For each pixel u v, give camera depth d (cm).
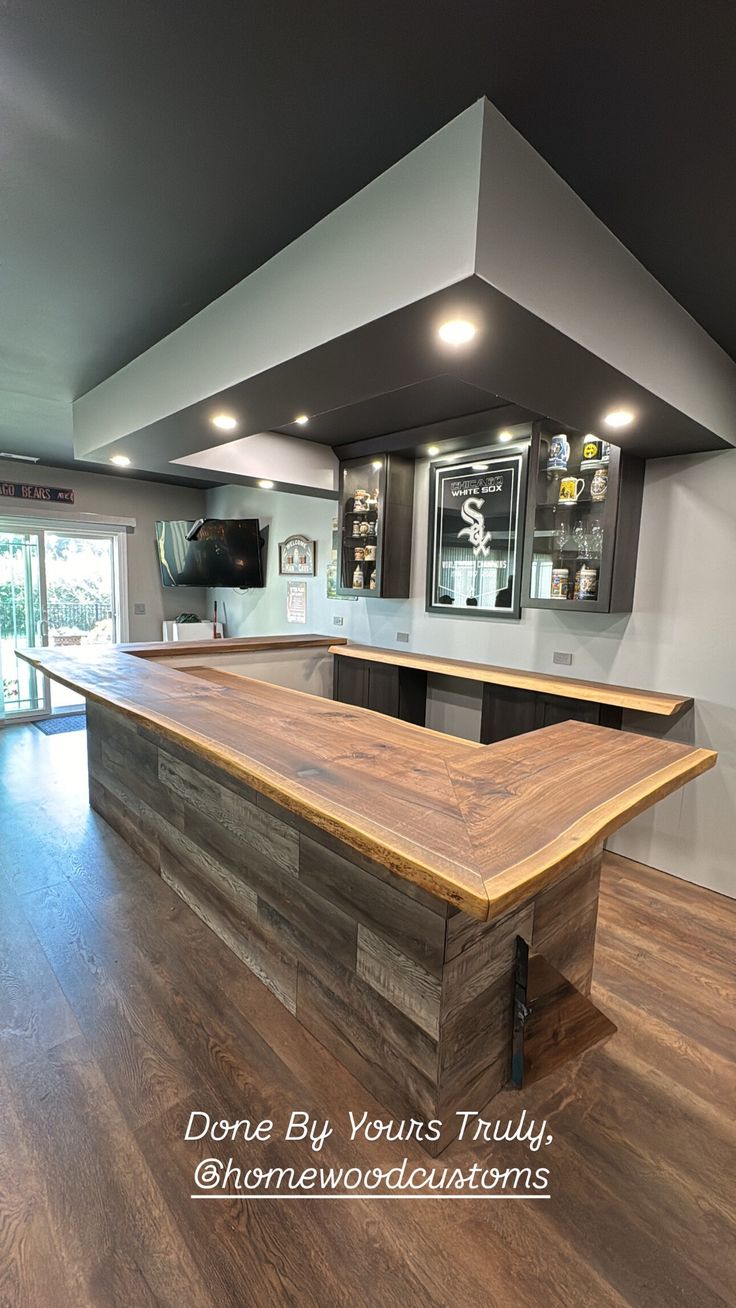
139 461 325
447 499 371
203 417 232
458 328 139
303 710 206
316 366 170
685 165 126
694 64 100
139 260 176
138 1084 153
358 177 136
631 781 142
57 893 243
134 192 145
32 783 378
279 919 178
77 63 107
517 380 171
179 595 622
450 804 125
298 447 386
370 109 116
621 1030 176
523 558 318
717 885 262
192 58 105
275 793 133
